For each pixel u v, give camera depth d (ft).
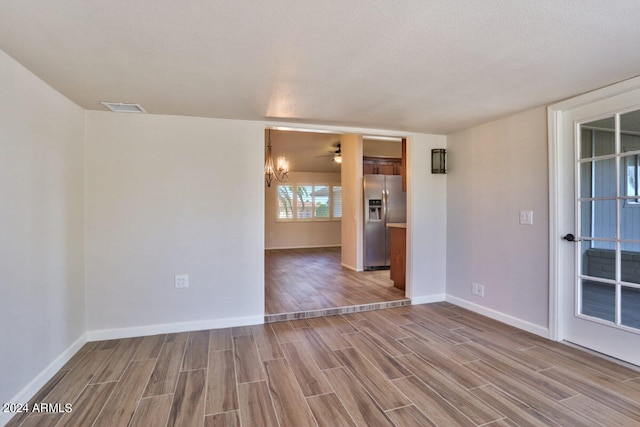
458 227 12.90
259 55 6.31
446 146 13.48
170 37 5.63
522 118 10.23
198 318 10.59
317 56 6.35
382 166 22.43
